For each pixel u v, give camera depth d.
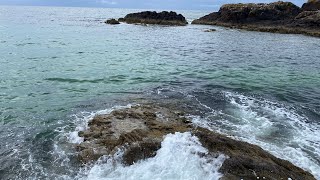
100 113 17.50
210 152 11.52
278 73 28.95
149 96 20.81
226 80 25.75
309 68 31.69
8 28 66.12
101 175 11.31
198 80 25.55
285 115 18.08
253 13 83.94
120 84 23.72
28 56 33.66
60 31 64.69
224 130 15.62
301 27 74.00
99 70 28.09
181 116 17.06
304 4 94.25
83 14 158.38
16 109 18.09
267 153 12.16
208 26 87.06
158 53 39.22
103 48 42.06
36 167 12.23
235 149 11.86
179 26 86.19
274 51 43.59
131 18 96.31
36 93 21.03
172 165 11.09
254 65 32.69
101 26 81.00
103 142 13.45
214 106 19.17
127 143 12.50
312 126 16.67
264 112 18.39
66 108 18.41
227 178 10.27
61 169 12.06
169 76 26.61
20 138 14.64
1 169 12.06
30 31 61.78
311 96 21.91
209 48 45.56
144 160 11.70
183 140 12.30
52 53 36.28
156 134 13.62
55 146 13.80
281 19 82.19
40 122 16.41
